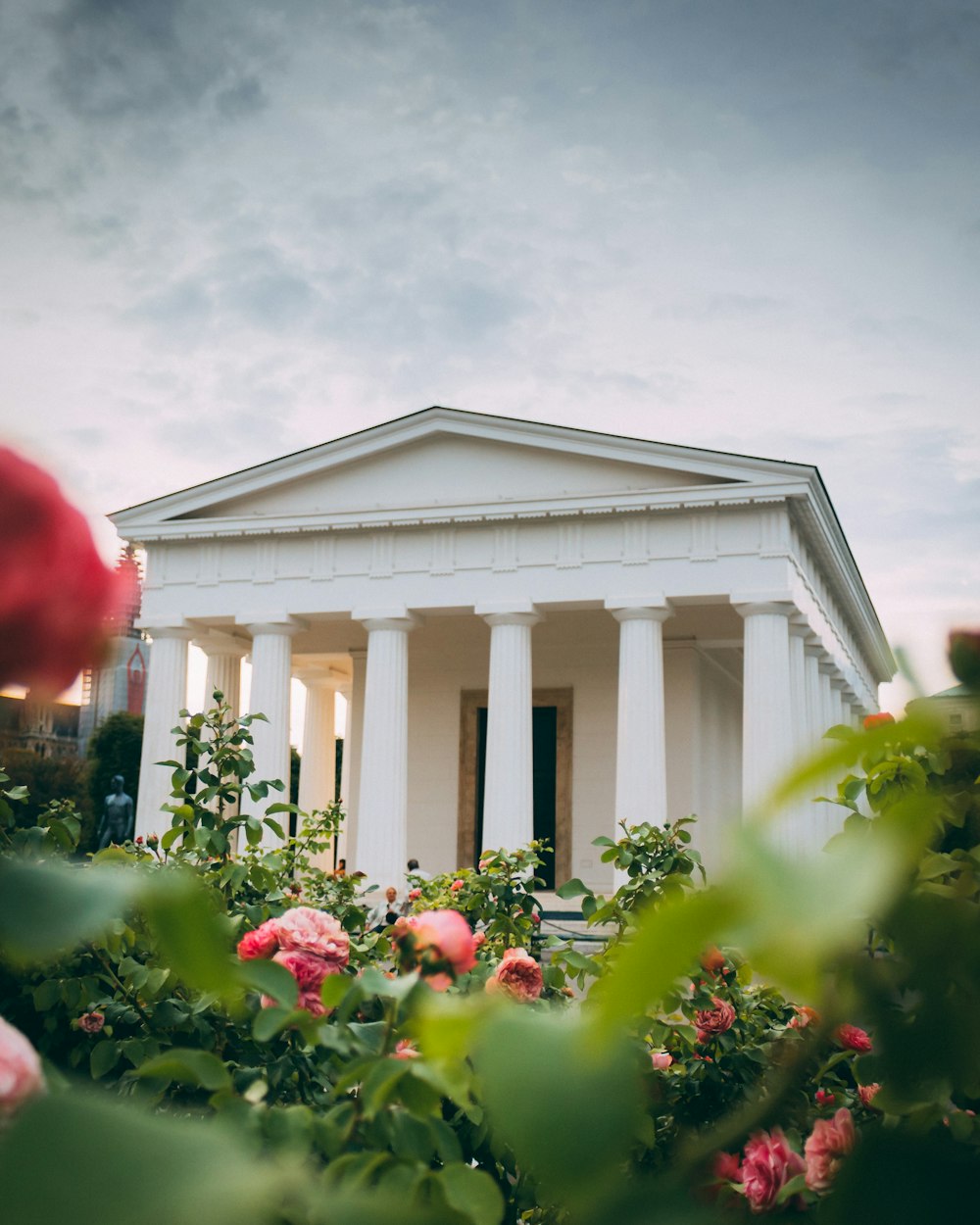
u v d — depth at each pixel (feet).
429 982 9.60
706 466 153.48
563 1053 5.21
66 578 4.31
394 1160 8.32
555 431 159.74
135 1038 19.44
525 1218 17.42
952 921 6.88
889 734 4.63
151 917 4.88
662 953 4.05
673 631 187.01
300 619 171.83
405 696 165.78
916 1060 7.12
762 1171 9.67
